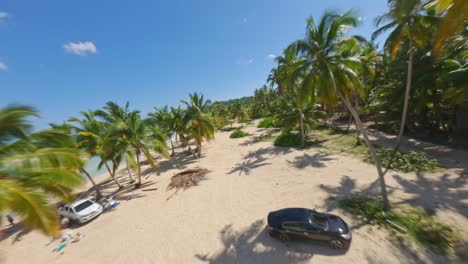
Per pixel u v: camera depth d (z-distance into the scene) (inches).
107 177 1001.5
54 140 257.1
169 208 482.0
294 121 947.3
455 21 251.1
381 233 289.7
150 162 673.0
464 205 327.9
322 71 356.5
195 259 300.4
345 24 349.4
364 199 386.0
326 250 273.3
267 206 421.7
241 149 1028.5
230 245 318.3
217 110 2886.3
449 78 515.8
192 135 988.6
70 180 238.7
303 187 479.5
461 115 673.0
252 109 2837.1
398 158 541.0
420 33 456.1
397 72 784.3
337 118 1507.1
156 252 327.9
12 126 212.7
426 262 235.3
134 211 493.7
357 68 374.6
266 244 305.6
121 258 325.1
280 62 743.7
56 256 356.8
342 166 569.3
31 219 186.2
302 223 288.5
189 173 713.6
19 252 390.0
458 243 252.4
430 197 363.6
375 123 1032.8
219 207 448.8
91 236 403.9
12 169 197.2
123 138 625.0
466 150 565.9
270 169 644.7
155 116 1122.0
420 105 702.5
